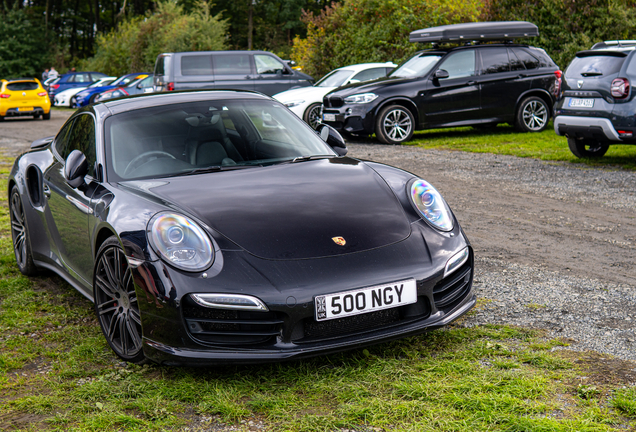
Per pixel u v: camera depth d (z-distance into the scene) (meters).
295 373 2.70
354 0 18.08
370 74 14.20
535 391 2.43
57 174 3.82
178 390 2.57
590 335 3.00
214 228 2.68
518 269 4.13
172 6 31.86
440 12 16.53
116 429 2.31
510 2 14.88
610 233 4.94
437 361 2.75
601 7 13.54
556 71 12.32
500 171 8.04
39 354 3.07
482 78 11.86
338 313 2.54
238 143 3.60
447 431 2.18
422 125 11.72
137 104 3.80
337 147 3.95
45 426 2.36
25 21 46.59
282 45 51.66
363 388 2.52
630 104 7.44
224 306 2.47
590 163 8.32
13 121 21.44
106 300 3.07
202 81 16.25
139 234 2.66
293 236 2.69
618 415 2.24
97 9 59.19
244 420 2.34
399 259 2.70
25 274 4.48
